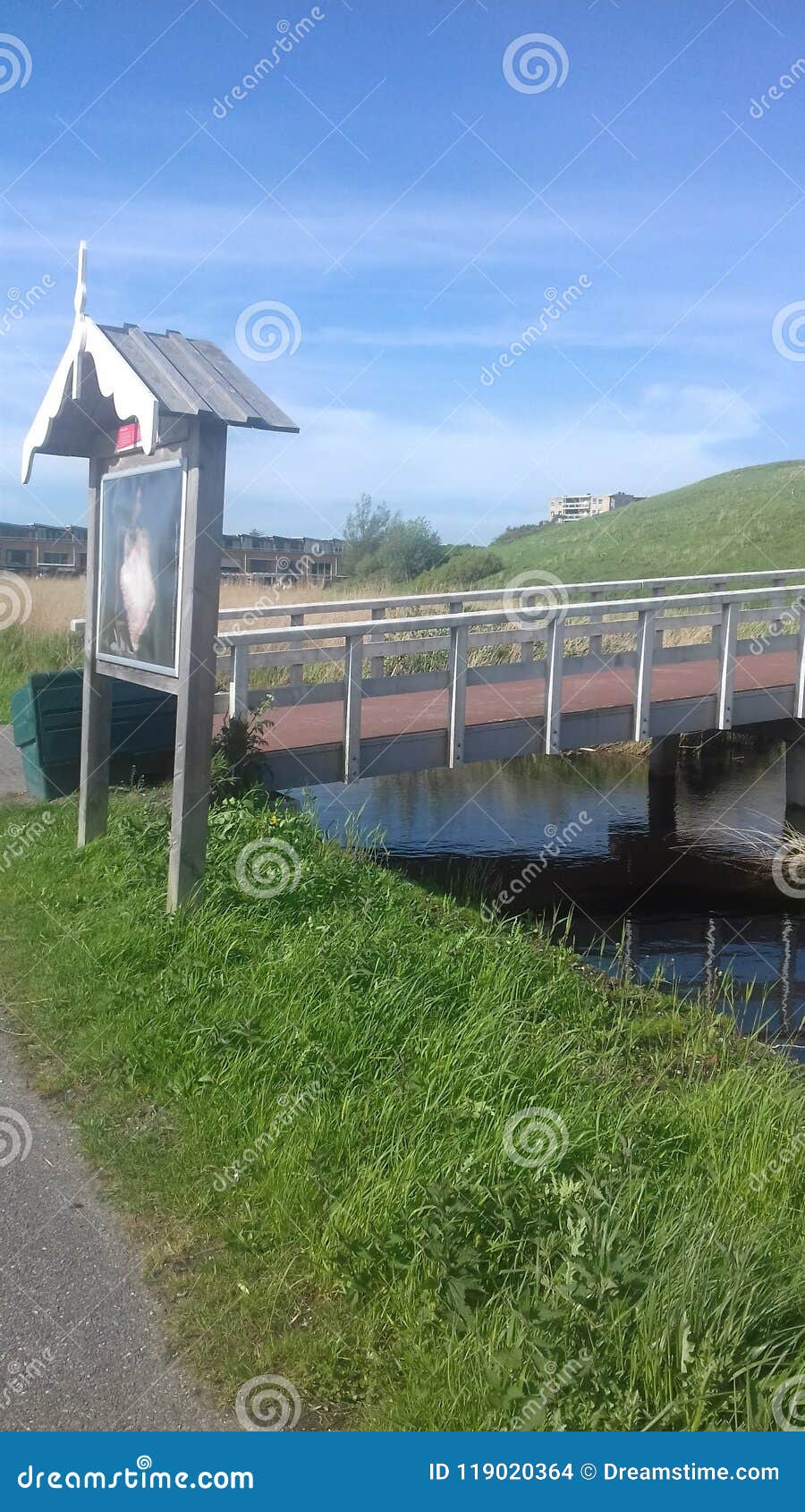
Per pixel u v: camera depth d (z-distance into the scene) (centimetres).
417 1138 415
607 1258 321
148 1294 339
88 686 782
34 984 573
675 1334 300
